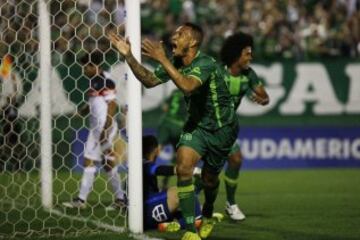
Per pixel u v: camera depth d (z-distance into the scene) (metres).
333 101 39.16
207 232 18.19
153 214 18.94
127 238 17.67
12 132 21.84
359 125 39.34
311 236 18.77
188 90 15.23
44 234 18.38
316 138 39.16
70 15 22.92
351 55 45.50
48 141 22.31
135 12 18.36
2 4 21.48
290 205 25.31
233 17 47.06
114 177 22.09
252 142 38.78
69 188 25.80
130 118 18.39
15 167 23.09
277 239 18.34
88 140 23.02
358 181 33.34
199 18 46.97
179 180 16.34
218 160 16.88
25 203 23.06
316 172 37.25
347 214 23.03
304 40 45.44
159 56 15.17
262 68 38.78
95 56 22.83
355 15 46.84
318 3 48.97
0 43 21.34
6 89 21.67
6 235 18.27
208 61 15.88
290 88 38.97
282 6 48.03
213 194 17.83
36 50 22.19
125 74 18.83
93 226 19.58
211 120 16.33
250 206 25.08
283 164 39.00
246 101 38.75
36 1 22.02
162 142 30.33
